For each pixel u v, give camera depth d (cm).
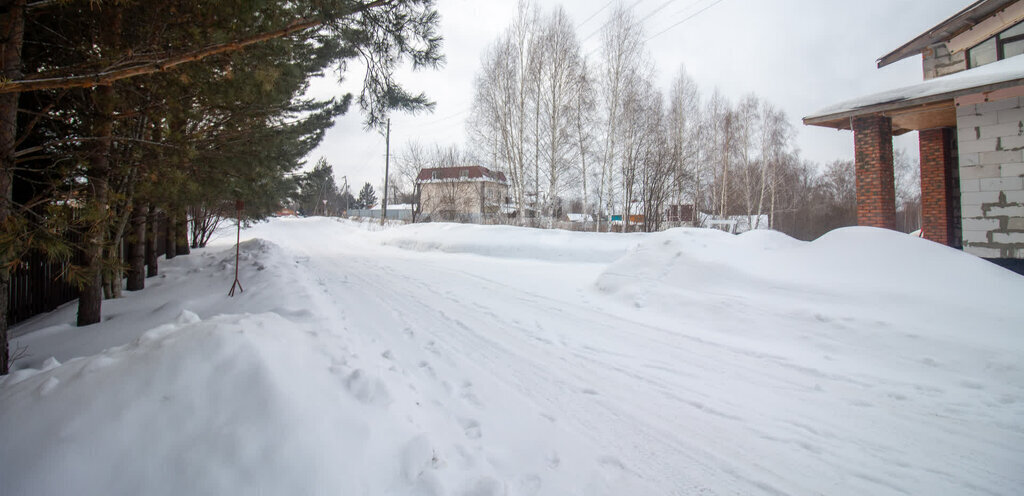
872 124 815
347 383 282
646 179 1797
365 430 234
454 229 1802
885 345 432
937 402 342
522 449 280
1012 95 633
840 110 823
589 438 298
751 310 550
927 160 942
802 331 489
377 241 2161
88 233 339
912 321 452
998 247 695
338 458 206
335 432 221
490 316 632
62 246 303
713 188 2686
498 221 2247
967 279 486
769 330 509
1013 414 318
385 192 3434
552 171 1873
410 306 693
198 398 214
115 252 574
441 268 1164
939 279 496
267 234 2725
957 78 737
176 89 433
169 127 480
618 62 1909
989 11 870
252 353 249
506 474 251
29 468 177
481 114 2158
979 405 333
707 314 580
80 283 331
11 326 592
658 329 558
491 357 460
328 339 377
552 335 539
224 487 177
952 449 281
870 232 602
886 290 500
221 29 357
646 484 248
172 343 249
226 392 220
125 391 214
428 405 334
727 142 2611
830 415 329
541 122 1945
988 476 253
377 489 205
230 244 1966
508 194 2305
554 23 1903
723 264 658
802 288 555
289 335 314
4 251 274
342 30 358
